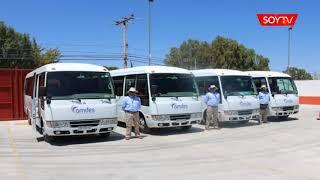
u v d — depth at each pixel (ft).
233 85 67.87
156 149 47.47
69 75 52.47
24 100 80.38
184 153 44.55
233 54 233.35
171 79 60.49
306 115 88.12
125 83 66.59
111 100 53.78
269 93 75.00
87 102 52.26
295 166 37.83
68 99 51.67
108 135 57.41
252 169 36.68
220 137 55.93
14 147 50.60
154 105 58.65
